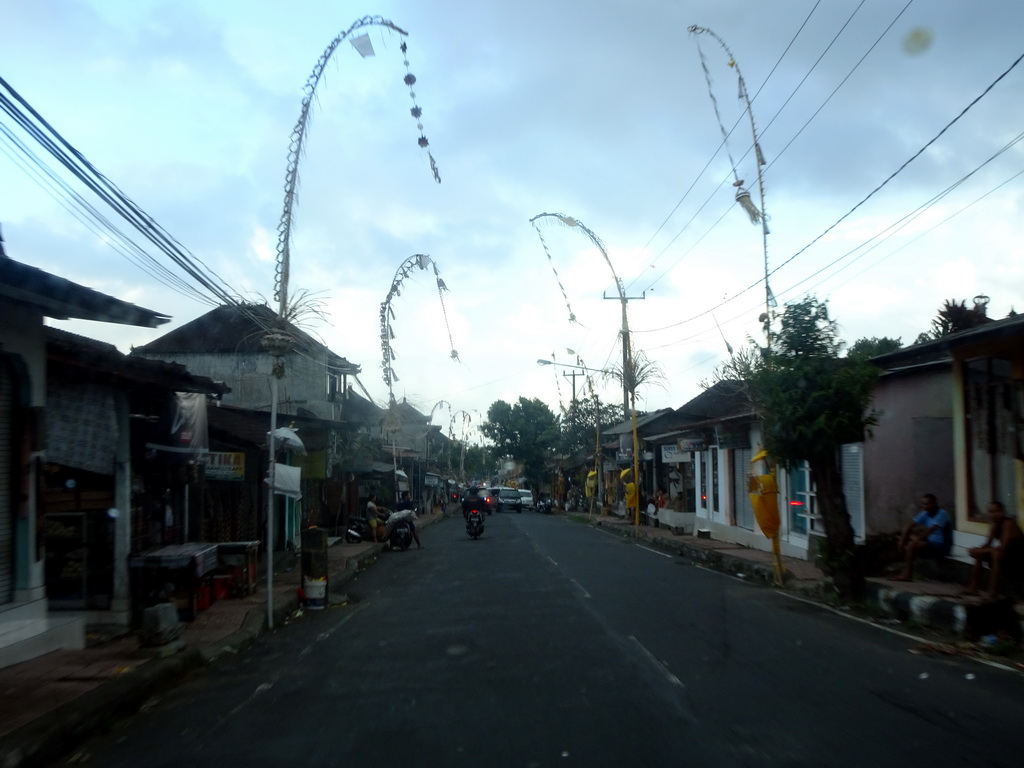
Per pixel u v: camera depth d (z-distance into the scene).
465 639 11.07
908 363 14.80
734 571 19.98
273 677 9.33
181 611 12.32
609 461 51.66
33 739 6.53
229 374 33.31
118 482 11.57
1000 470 13.41
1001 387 13.28
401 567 21.91
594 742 6.46
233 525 19.39
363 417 39.69
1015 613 10.98
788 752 6.16
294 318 13.17
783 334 14.41
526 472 79.69
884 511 16.89
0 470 9.50
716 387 35.59
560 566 20.55
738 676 8.66
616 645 10.35
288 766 6.18
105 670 8.98
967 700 7.69
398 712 7.54
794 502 21.33
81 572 11.43
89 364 10.59
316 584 14.77
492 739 6.61
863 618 12.56
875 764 5.89
